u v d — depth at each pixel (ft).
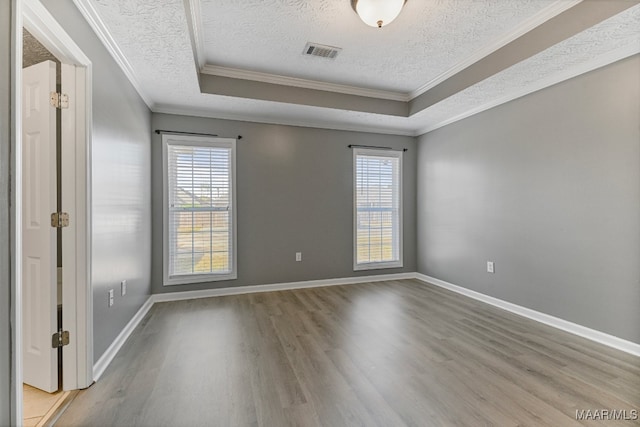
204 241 12.84
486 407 5.63
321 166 14.51
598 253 8.41
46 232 6.00
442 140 14.37
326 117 13.52
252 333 9.01
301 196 14.19
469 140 12.81
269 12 7.66
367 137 15.34
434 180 14.92
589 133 8.55
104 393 6.06
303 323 9.79
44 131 5.94
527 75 9.28
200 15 7.77
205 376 6.68
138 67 8.86
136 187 9.82
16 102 4.10
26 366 6.24
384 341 8.46
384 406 5.66
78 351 6.21
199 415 5.42
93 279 6.48
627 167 7.77
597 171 8.39
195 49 8.94
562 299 9.32
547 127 9.69
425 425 5.16
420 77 11.50
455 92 10.87
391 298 12.57
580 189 8.80
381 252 15.74
